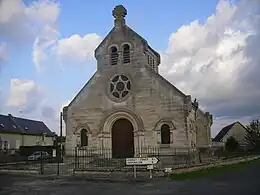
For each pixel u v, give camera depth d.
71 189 16.86
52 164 30.34
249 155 47.47
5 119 61.62
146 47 31.39
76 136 31.48
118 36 32.25
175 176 20.91
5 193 15.95
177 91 28.73
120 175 21.75
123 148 30.09
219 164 30.50
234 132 81.12
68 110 32.44
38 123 71.50
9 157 44.25
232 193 14.44
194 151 29.95
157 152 28.23
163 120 28.66
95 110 31.39
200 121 37.31
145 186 17.22
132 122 29.77
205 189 15.78
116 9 33.00
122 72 31.28
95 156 29.98
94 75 32.31
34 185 18.98
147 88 29.88
